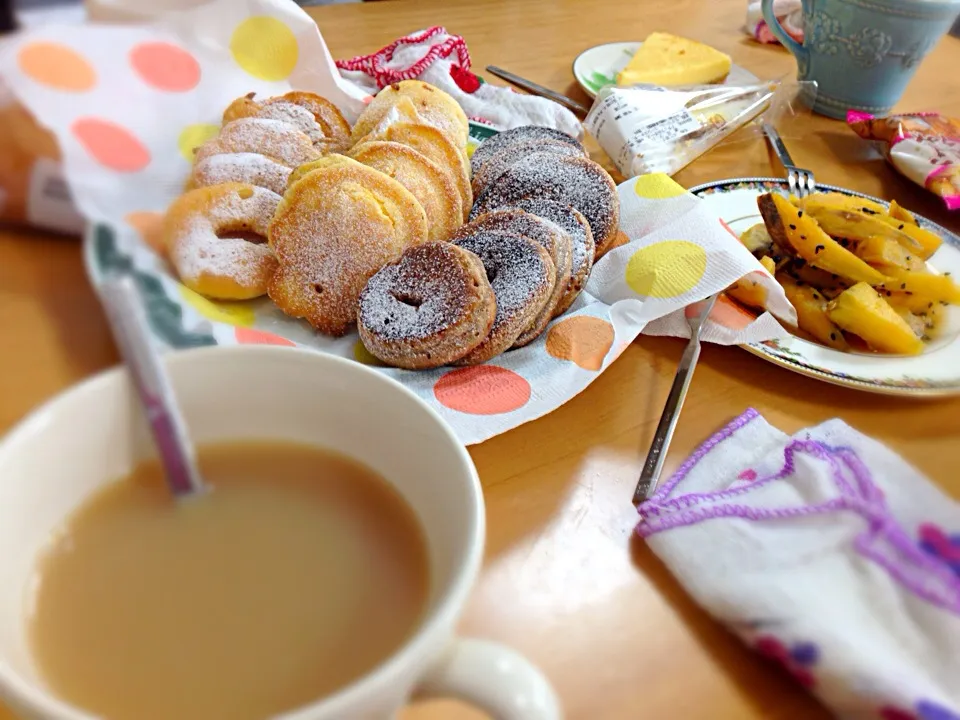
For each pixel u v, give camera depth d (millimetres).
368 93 502
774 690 200
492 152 429
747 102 518
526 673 127
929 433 299
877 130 515
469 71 531
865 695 183
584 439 282
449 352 295
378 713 118
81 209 254
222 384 176
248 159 367
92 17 346
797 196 447
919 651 197
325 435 183
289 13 431
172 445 166
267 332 316
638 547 238
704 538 229
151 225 296
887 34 514
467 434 271
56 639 141
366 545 163
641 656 206
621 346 320
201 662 139
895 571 212
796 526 230
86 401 159
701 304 347
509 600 218
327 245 332
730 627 211
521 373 302
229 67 413
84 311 201
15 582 144
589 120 490
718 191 443
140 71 352
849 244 390
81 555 156
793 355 327
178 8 385
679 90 513
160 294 278
